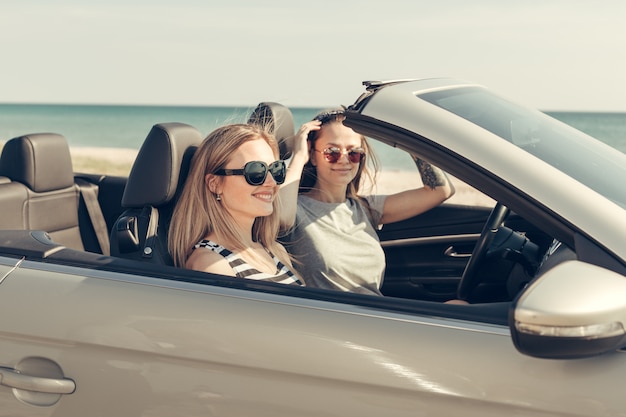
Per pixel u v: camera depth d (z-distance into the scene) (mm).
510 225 2934
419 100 1953
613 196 1809
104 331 1845
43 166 3465
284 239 2723
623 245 1634
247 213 2398
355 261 2754
